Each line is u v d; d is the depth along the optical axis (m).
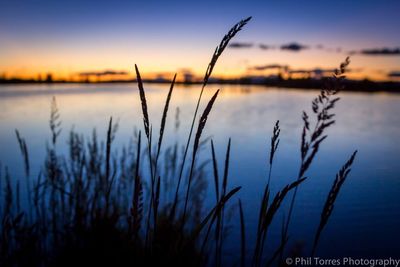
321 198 7.14
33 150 11.93
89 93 90.44
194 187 4.99
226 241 4.79
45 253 2.78
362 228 5.82
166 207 3.92
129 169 4.80
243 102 57.53
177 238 1.03
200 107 38.41
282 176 8.70
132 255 0.95
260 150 13.33
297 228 5.68
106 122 22.33
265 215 0.95
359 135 19.73
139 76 0.73
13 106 37.59
